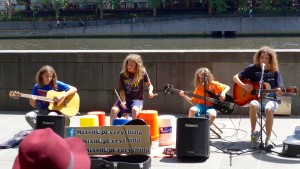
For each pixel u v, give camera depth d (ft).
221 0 217.97
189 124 21.68
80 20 224.12
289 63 31.81
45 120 22.40
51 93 26.48
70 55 34.09
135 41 204.85
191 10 233.14
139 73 26.21
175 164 21.62
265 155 22.76
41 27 224.94
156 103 33.47
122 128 20.81
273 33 208.33
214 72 32.55
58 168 7.28
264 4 220.84
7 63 34.88
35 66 34.63
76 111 26.68
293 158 22.26
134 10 235.61
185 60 32.78
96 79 34.06
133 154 20.84
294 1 219.61
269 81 24.52
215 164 21.56
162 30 215.51
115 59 33.63
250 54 31.91
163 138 24.61
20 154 7.29
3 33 226.58
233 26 210.38
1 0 238.27
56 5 227.20
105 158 20.75
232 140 25.66
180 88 33.09
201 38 208.95
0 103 35.37
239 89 24.88
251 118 24.00
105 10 237.86
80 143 8.47
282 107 31.19
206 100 25.73
